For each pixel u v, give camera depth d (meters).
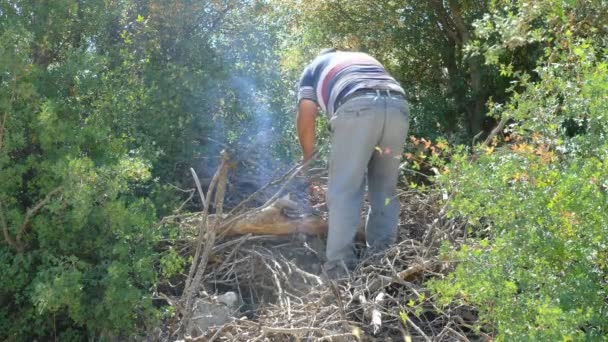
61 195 3.83
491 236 3.83
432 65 9.27
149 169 5.23
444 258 3.69
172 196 5.10
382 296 3.68
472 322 3.63
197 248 4.08
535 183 3.08
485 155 3.38
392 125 4.29
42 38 4.69
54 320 3.94
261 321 3.72
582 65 3.63
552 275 2.87
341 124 4.25
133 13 6.26
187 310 3.86
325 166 5.59
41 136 4.03
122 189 4.05
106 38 5.74
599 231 2.80
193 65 6.37
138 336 3.90
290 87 6.78
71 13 4.82
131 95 5.32
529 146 3.35
